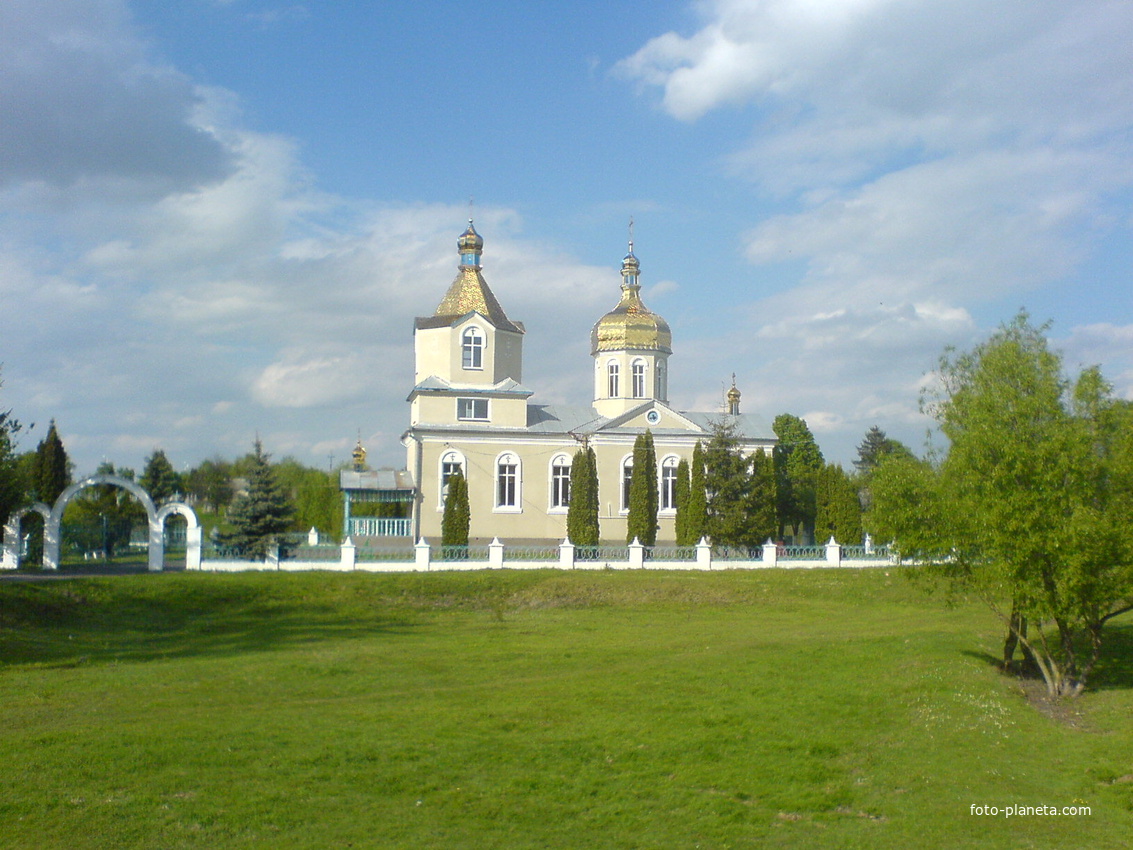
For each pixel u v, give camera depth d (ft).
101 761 49.34
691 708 61.72
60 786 45.80
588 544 155.84
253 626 102.32
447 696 65.77
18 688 67.21
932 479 70.74
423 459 170.50
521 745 53.93
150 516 130.41
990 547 63.98
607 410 186.39
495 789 47.19
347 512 173.06
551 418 183.11
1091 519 59.52
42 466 173.99
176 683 69.51
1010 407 64.64
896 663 74.49
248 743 53.11
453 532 152.66
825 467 169.99
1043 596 62.18
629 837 41.98
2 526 120.88
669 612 113.39
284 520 133.80
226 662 78.79
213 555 131.13
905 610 114.32
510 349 183.73
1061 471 61.21
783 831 42.78
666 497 176.76
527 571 131.03
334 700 64.64
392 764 50.44
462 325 177.78
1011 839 41.55
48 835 40.22
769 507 159.43
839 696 64.34
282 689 68.03
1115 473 62.39
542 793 46.88
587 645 87.15
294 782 47.29
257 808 43.73
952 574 71.36
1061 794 46.62
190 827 41.42
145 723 57.16
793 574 134.41
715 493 159.53
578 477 157.79
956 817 43.73
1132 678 69.82
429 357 180.24
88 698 64.18
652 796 46.80
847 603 119.96
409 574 126.52
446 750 52.90
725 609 115.55
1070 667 65.00
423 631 98.73
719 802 45.91
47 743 52.54
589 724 58.23
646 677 70.64
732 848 41.01
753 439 184.44
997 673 70.85
